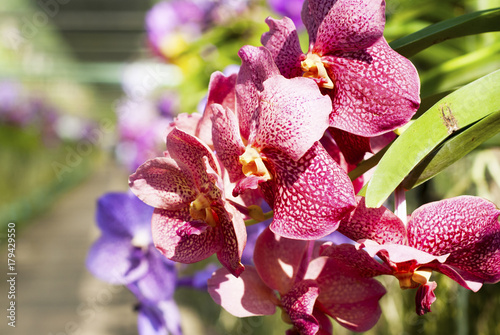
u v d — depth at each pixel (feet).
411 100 0.74
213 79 0.80
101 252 1.32
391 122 0.75
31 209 12.78
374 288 0.82
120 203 1.33
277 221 0.75
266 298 0.86
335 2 0.76
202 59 2.61
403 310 1.74
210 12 2.61
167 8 2.79
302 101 0.71
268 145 0.73
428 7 1.55
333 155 0.83
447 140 0.82
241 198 0.81
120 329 6.92
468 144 0.79
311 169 0.73
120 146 4.07
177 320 1.29
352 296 0.83
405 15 1.58
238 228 0.71
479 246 0.76
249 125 0.75
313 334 0.78
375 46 0.76
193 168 0.77
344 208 0.72
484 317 1.37
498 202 1.45
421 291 0.74
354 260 0.78
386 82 0.75
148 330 1.25
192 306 5.60
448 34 0.90
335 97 0.78
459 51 1.51
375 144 0.88
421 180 0.80
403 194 0.80
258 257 0.86
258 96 0.74
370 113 0.76
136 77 3.94
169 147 0.77
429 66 1.57
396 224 0.75
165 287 1.26
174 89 3.26
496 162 1.40
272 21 0.79
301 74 0.81
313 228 0.73
